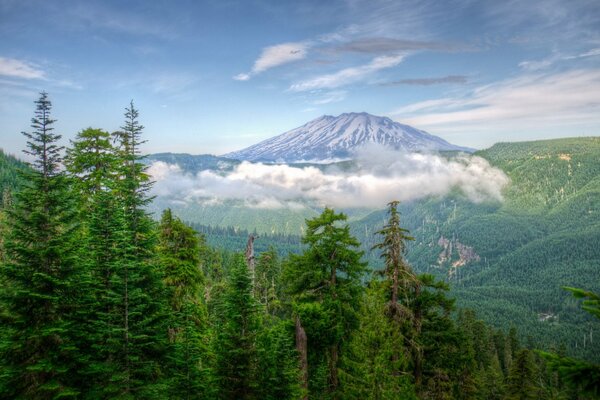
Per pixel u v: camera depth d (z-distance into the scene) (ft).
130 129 80.94
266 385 57.57
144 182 78.95
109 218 54.08
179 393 54.75
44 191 50.29
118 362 49.85
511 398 109.60
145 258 60.08
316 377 75.05
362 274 86.89
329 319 78.18
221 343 58.18
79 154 83.97
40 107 50.37
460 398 96.12
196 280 81.97
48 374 47.67
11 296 46.34
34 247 48.44
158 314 54.24
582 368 23.70
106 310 52.65
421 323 82.89
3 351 45.85
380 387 60.54
